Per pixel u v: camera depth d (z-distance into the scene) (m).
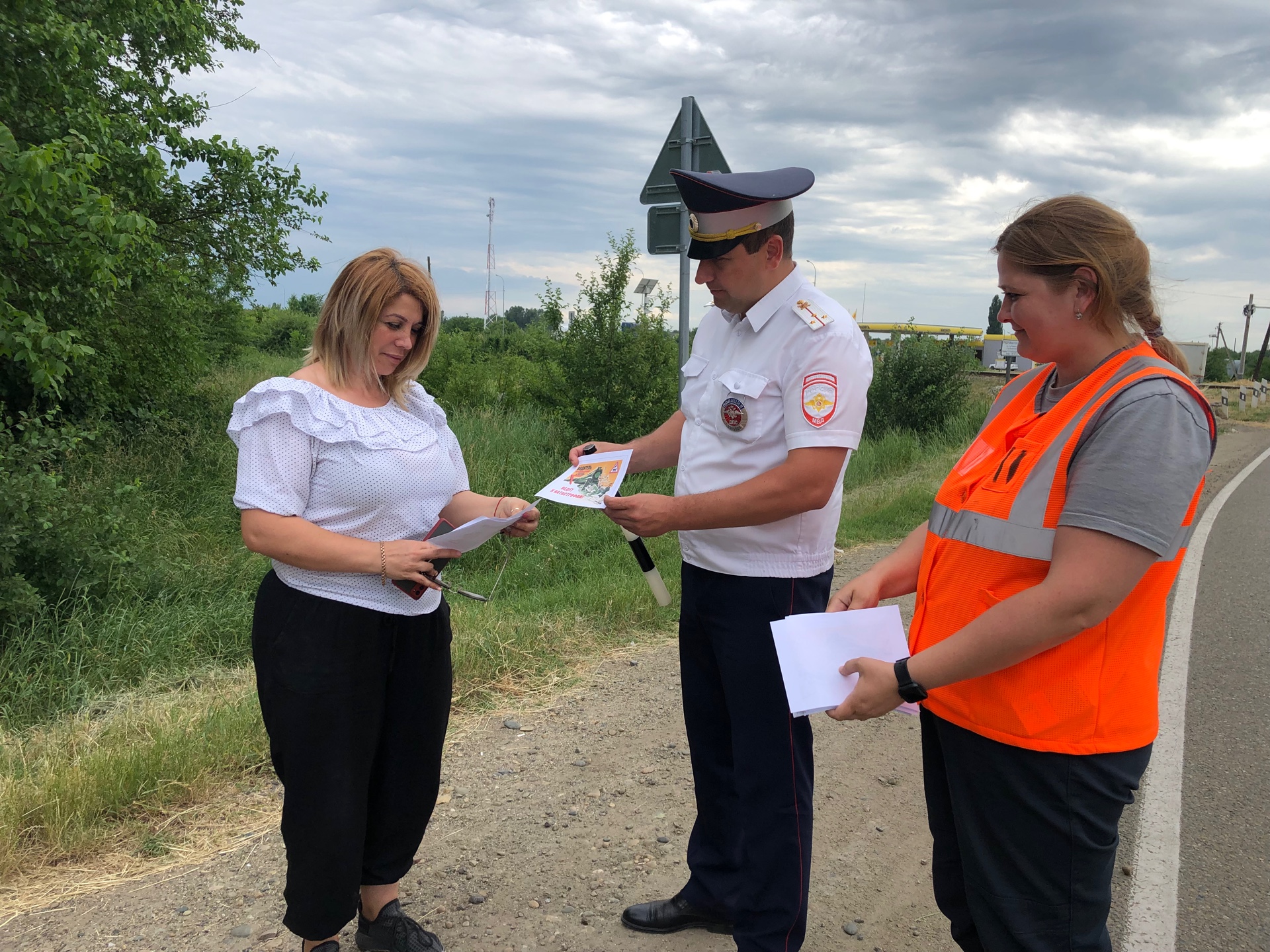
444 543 2.06
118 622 4.63
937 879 1.87
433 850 2.92
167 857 2.78
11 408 7.47
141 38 7.64
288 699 2.06
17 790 2.93
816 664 1.68
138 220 5.43
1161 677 4.52
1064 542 1.40
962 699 1.61
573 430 9.55
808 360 2.06
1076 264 1.45
